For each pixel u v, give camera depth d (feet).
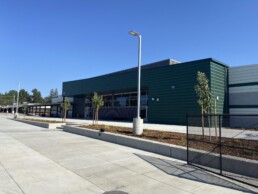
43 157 29.22
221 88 91.91
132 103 133.28
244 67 92.43
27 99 510.99
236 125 83.97
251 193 17.80
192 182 20.30
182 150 29.60
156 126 80.94
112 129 54.85
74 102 184.96
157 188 18.72
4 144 38.60
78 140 44.96
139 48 50.08
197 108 89.76
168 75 102.94
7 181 19.67
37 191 17.53
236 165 23.30
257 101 87.40
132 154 32.07
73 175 21.88
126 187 18.88
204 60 89.97
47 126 73.20
